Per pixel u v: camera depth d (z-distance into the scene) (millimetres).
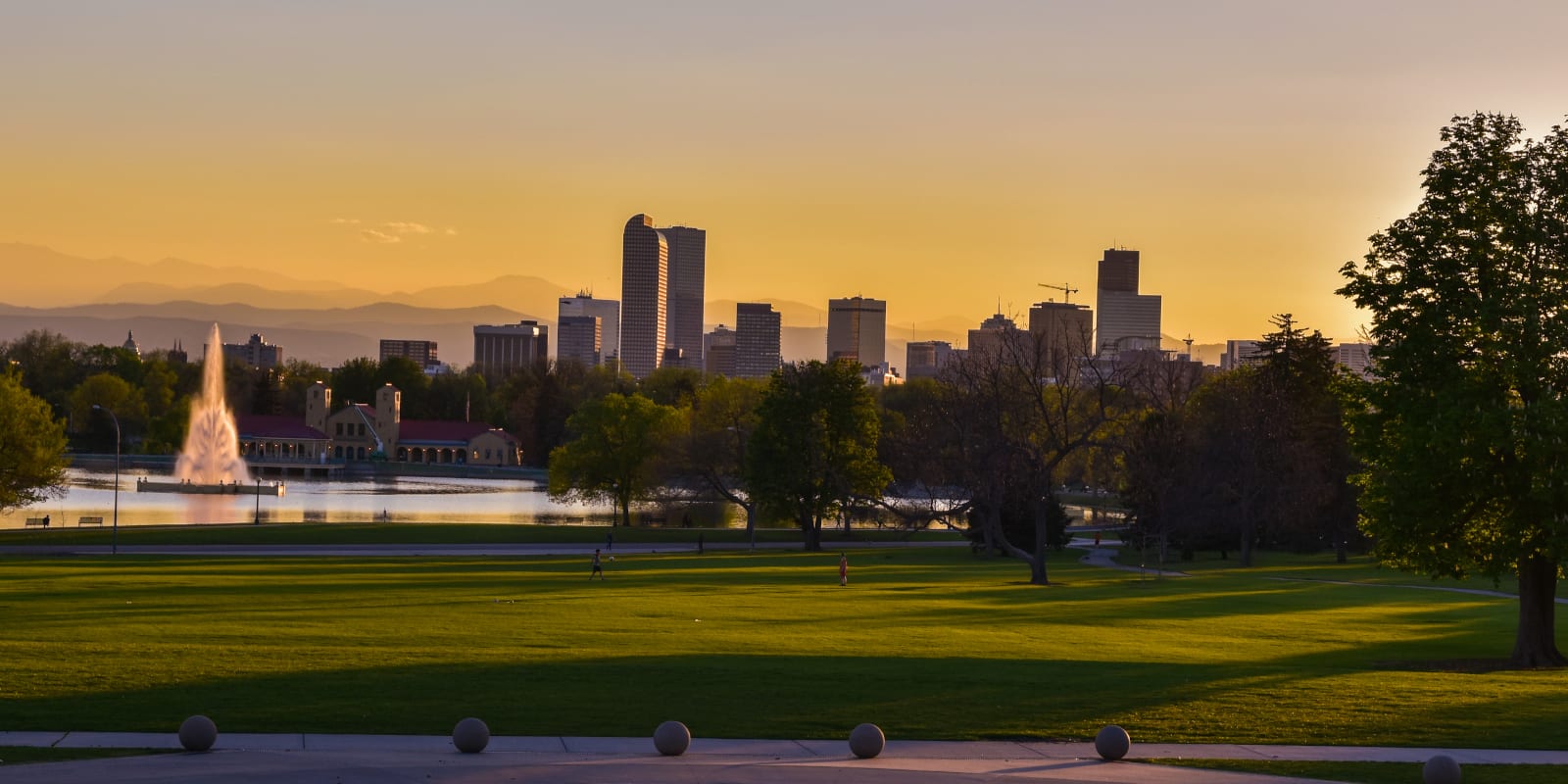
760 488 103250
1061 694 27844
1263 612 53844
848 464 103125
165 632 35812
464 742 21266
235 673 27797
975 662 33469
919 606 52688
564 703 25578
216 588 52469
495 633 37562
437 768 19875
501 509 152625
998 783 19828
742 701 26281
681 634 38812
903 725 24359
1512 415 36406
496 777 19359
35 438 98625
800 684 28359
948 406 80625
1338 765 21828
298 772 19344
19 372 103500
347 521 123812
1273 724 25109
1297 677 31672
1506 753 23125
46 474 99000
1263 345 111125
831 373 104375
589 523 134750
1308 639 44125
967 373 79562
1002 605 54719
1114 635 42875
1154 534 92688
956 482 79500
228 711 23844
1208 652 38844
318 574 62531
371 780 18969
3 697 24688
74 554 80000
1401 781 20812
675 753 21469
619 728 23562
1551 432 35938
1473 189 39156
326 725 23000
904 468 86438
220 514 130375
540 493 186500
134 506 140000
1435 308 39062
